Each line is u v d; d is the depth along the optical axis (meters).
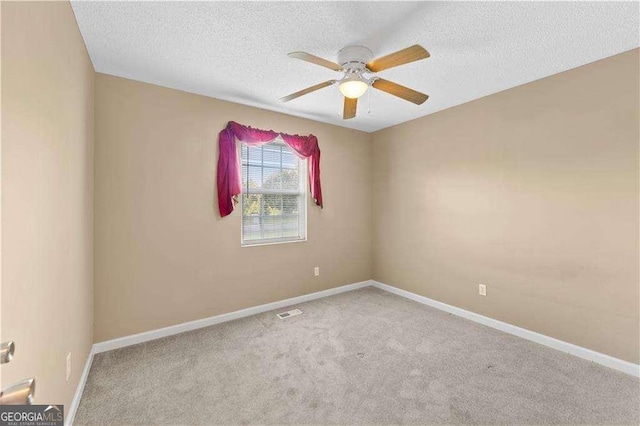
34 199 1.13
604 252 2.21
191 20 1.76
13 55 0.96
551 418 1.66
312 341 2.58
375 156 4.30
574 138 2.34
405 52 1.66
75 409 1.70
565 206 2.40
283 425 1.61
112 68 2.35
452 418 1.66
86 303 2.10
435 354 2.36
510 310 2.76
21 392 0.69
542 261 2.54
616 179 2.14
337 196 3.98
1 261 0.89
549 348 2.46
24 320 1.04
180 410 1.72
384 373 2.09
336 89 2.73
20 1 1.01
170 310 2.73
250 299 3.23
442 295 3.39
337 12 1.69
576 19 1.74
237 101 3.07
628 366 2.09
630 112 2.08
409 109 3.34
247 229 3.30
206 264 2.93
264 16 1.72
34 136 1.13
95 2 1.59
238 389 1.91
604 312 2.21
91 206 2.26
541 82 2.53
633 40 1.95
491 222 2.91
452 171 3.26
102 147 2.40
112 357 2.30
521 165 2.67
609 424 1.61
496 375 2.07
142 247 2.59
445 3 1.61
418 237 3.67
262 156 3.40
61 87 1.46
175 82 2.61
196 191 2.87
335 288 3.98
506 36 1.92
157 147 2.65
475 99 3.03
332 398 1.82
